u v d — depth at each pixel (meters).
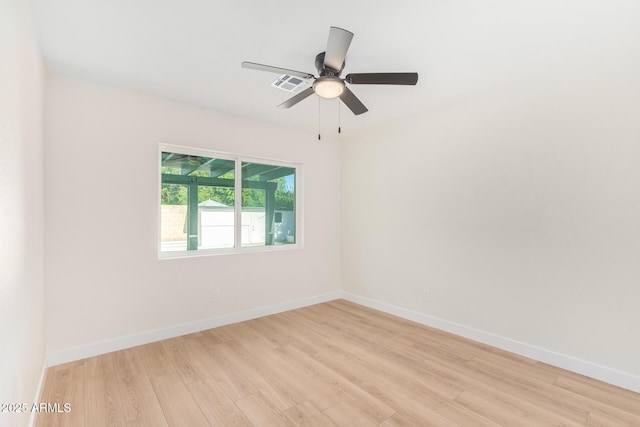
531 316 2.59
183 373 2.31
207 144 3.21
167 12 1.70
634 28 1.81
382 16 1.72
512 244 2.70
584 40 1.95
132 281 2.75
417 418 1.82
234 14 1.72
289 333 3.11
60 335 2.42
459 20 1.75
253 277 3.56
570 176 2.38
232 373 2.32
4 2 1.12
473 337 2.96
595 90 2.27
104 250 2.62
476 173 2.94
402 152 3.62
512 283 2.70
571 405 1.95
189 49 2.09
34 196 1.83
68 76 2.47
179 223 3.13
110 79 2.54
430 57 2.17
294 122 3.69
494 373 2.34
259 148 3.61
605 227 2.23
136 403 1.95
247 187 3.64
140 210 2.80
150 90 2.76
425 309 3.38
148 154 2.85
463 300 3.04
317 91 2.10
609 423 1.78
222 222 3.43
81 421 1.77
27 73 1.56
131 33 1.91
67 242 2.45
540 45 2.01
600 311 2.25
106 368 2.36
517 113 2.67
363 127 3.91
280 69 1.96
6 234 1.15
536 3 1.61
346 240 4.39
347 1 1.60
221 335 3.04
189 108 3.09
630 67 2.13
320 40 1.98
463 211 3.04
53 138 2.39
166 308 2.94
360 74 2.01
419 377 2.28
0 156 1.07
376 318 3.58
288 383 2.19
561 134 2.43
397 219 3.68
